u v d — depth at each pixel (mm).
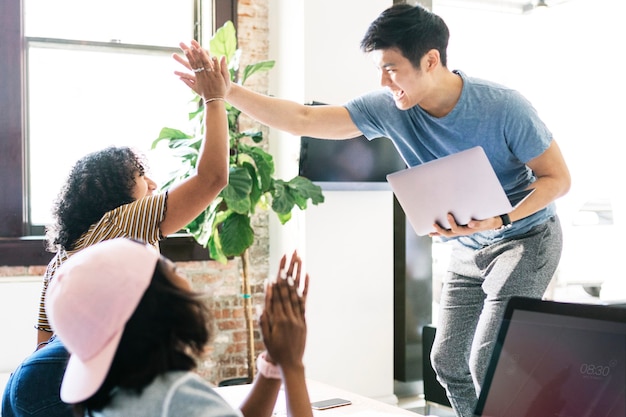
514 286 2529
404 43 2379
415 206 2531
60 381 1830
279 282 1452
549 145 2496
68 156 4660
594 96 4824
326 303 4762
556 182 2469
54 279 1266
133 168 2182
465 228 2451
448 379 2797
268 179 4137
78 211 2109
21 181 4457
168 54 4891
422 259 5125
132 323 1204
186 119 4938
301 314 1454
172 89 4902
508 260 2568
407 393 5121
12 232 4434
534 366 1333
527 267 2541
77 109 4676
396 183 2537
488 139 2500
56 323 1213
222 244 4160
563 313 1316
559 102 4906
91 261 1223
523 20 4961
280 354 1421
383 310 4953
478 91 2477
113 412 1215
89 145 4707
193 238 4805
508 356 1380
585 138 4863
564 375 1286
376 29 2408
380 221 4934
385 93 2715
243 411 1572
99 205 2113
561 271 4957
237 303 4996
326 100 4742
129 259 1228
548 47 4930
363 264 4883
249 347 4348
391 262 4977
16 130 4434
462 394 2785
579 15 4832
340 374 4816
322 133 2805
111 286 1198
